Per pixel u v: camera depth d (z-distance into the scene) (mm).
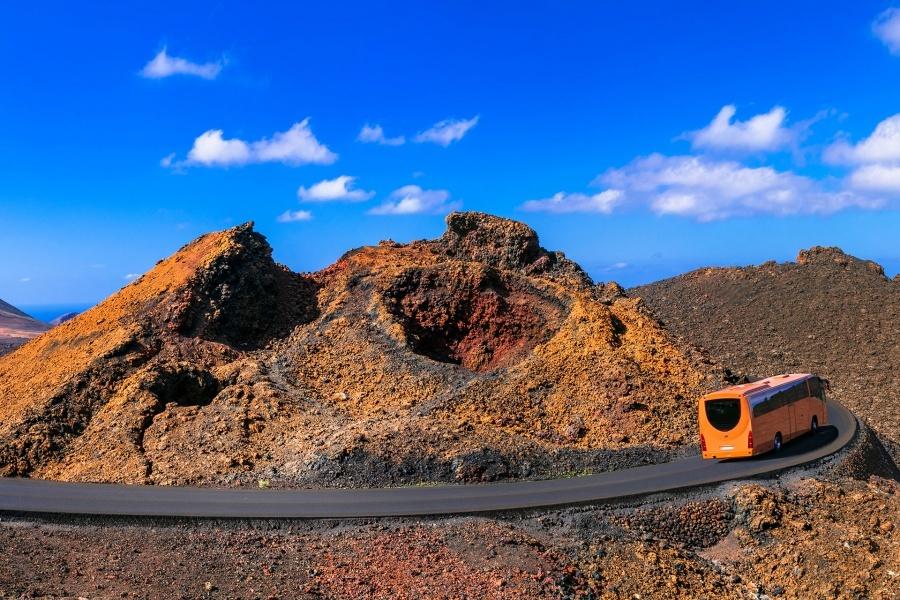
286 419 50000
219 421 48688
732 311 105688
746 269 117312
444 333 64188
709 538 35688
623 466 42812
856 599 30656
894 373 79812
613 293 70562
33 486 41281
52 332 64688
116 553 31094
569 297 63281
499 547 31453
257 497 38500
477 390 53062
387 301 64562
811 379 49906
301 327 64625
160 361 55031
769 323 99062
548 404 52188
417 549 31625
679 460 43688
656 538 34312
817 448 45000
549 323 62906
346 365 58500
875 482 39500
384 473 41562
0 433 47125
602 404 50594
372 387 55812
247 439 47250
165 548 31859
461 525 33875
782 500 36281
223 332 61906
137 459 44406
